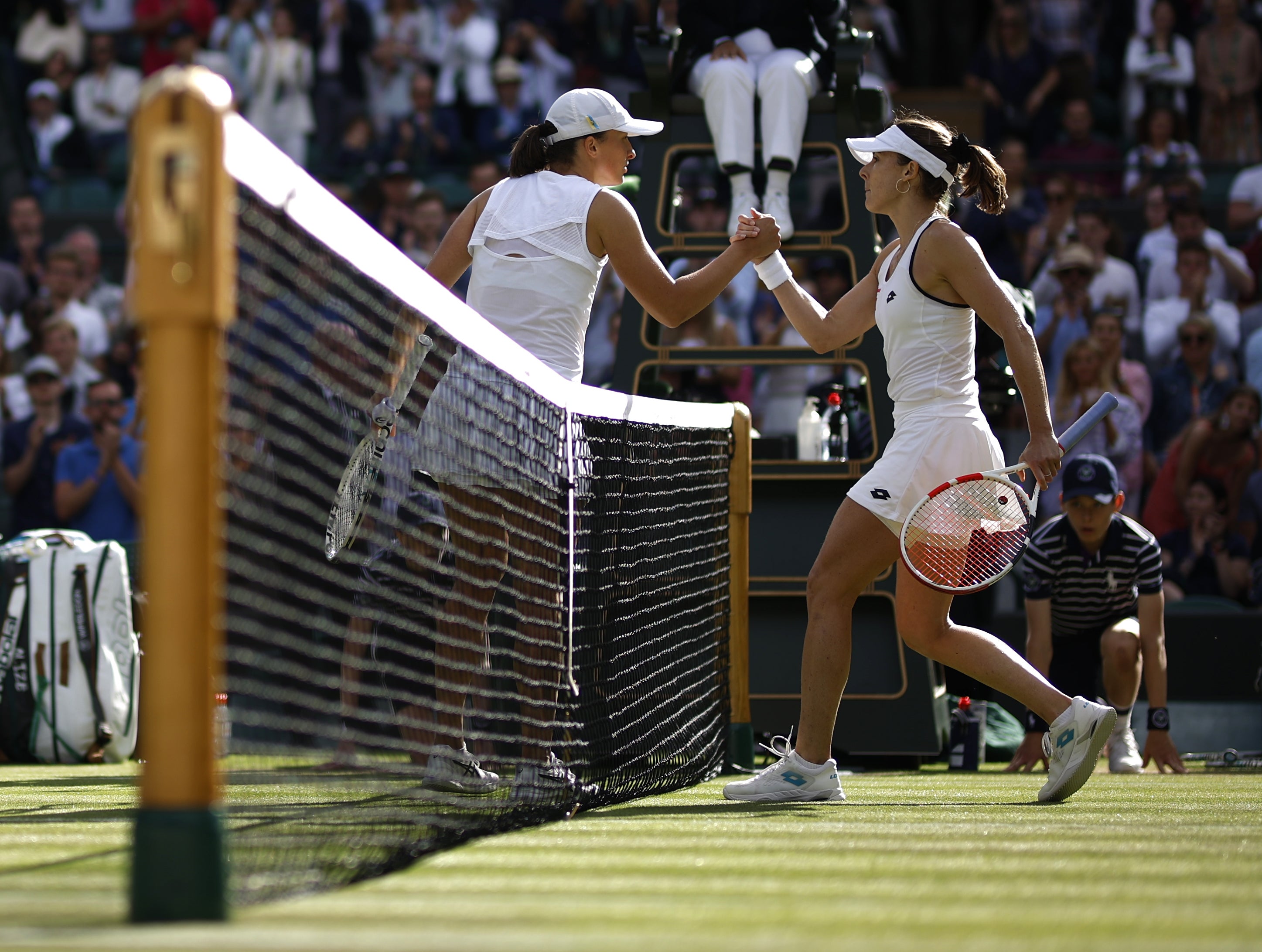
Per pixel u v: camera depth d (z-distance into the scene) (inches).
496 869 263.1
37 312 1204.5
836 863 273.1
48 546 656.4
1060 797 424.8
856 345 627.5
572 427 411.2
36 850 296.5
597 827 343.3
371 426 382.3
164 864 197.6
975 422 412.2
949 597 420.5
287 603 437.4
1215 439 946.1
